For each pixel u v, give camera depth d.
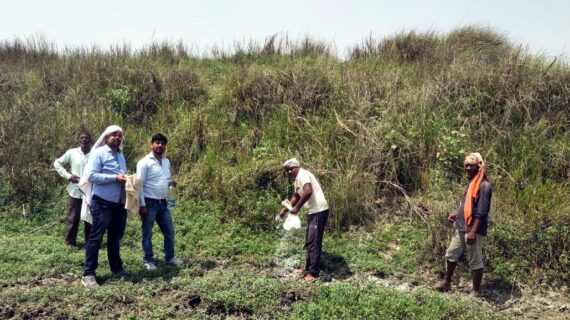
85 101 11.06
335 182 8.60
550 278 6.80
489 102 9.82
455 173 8.94
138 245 7.68
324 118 10.20
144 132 10.53
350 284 6.22
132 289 5.92
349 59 14.09
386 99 10.36
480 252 6.33
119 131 6.27
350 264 7.21
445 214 7.61
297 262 7.27
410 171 9.01
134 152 9.95
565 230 7.08
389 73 11.55
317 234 6.62
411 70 12.22
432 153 9.12
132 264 6.89
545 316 5.98
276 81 11.20
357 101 10.34
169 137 10.19
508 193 8.12
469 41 13.89
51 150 9.62
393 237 7.91
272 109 10.70
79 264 6.78
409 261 7.31
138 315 5.27
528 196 7.94
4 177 9.09
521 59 10.56
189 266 6.89
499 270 6.89
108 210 6.12
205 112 10.83
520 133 9.23
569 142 9.01
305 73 11.30
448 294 6.50
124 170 6.36
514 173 8.53
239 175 9.01
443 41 14.13
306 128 9.94
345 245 7.74
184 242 7.70
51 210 8.55
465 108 9.83
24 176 8.97
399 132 9.41
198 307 5.58
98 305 5.46
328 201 8.23
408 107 10.09
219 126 10.50
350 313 5.50
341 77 11.22
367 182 8.69
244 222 8.23
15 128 9.77
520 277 6.84
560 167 8.64
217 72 13.41
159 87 11.79
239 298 5.66
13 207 8.62
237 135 10.34
